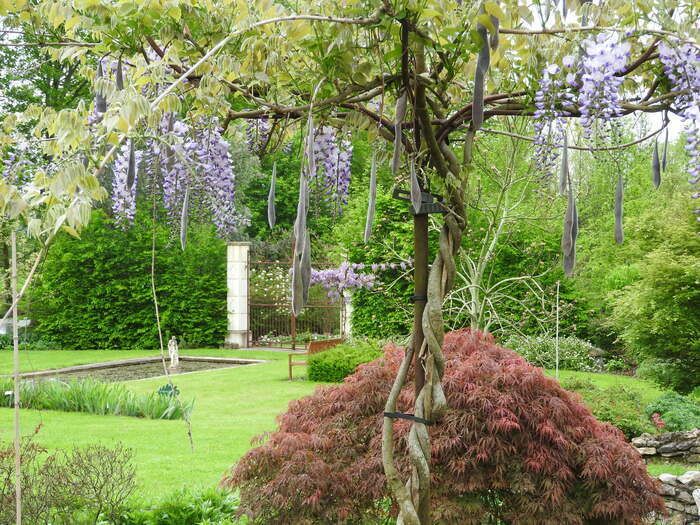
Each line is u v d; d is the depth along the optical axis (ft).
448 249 6.10
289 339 59.11
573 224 5.76
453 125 6.22
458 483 10.03
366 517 10.39
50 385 29.45
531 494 10.15
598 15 6.22
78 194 4.30
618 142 7.36
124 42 6.09
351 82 5.96
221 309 56.59
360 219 38.99
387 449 6.08
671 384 29.55
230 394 31.78
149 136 4.95
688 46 6.03
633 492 10.07
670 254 28.43
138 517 12.50
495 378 10.68
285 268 59.52
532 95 6.68
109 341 55.62
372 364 11.91
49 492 11.50
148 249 54.70
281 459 10.67
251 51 6.28
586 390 24.71
